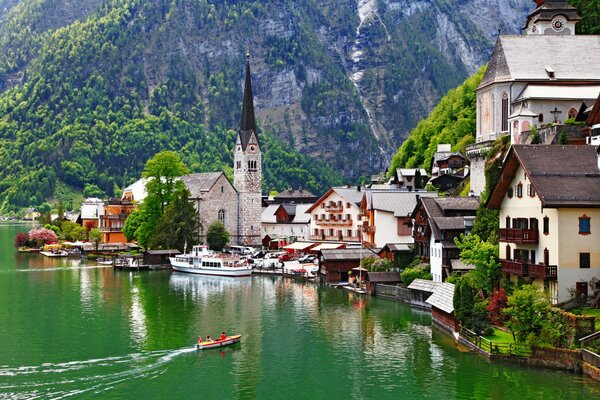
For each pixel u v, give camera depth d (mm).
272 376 85250
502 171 99750
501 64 150125
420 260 134500
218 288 152500
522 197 97562
